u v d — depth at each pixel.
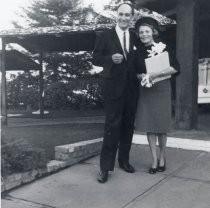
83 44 13.27
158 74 4.20
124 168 4.63
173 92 9.52
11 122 12.45
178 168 4.71
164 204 3.66
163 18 10.15
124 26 4.23
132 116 4.39
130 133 4.54
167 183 4.21
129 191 4.02
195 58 6.47
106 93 4.21
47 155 5.27
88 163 5.08
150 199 3.79
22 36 11.48
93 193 3.99
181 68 6.45
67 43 13.02
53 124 10.52
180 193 3.92
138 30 4.39
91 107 17.58
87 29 10.54
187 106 6.42
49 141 6.75
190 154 5.30
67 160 4.92
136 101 4.38
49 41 12.69
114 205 3.67
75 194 3.98
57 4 23.08
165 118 4.38
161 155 4.62
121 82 4.16
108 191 4.04
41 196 3.95
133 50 4.28
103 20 18.86
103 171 4.29
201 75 12.17
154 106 4.36
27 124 11.24
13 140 4.70
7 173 4.09
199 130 6.46
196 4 6.46
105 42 4.23
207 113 11.45
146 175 4.49
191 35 6.35
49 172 4.63
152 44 4.36
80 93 17.69
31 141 6.77
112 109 4.20
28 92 19.42
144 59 4.30
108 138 4.24
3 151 4.23
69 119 12.70
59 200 3.83
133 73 4.27
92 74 20.41
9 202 3.80
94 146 5.46
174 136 5.92
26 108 19.91
